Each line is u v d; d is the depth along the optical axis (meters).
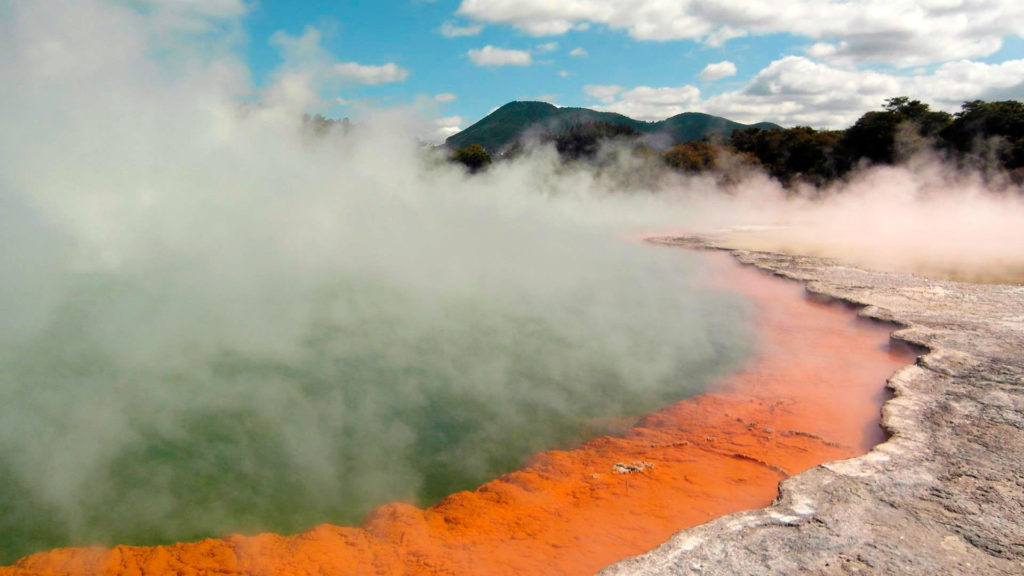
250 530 4.92
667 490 5.01
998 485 4.18
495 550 4.23
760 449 5.70
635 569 3.38
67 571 4.29
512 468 5.94
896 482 4.27
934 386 6.21
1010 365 6.73
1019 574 3.23
